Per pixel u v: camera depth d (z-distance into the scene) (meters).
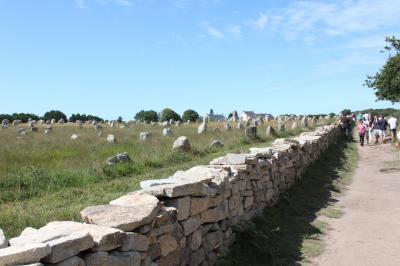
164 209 4.70
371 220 8.71
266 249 6.56
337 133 29.05
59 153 15.55
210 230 5.90
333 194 11.48
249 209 7.71
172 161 14.05
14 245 3.28
